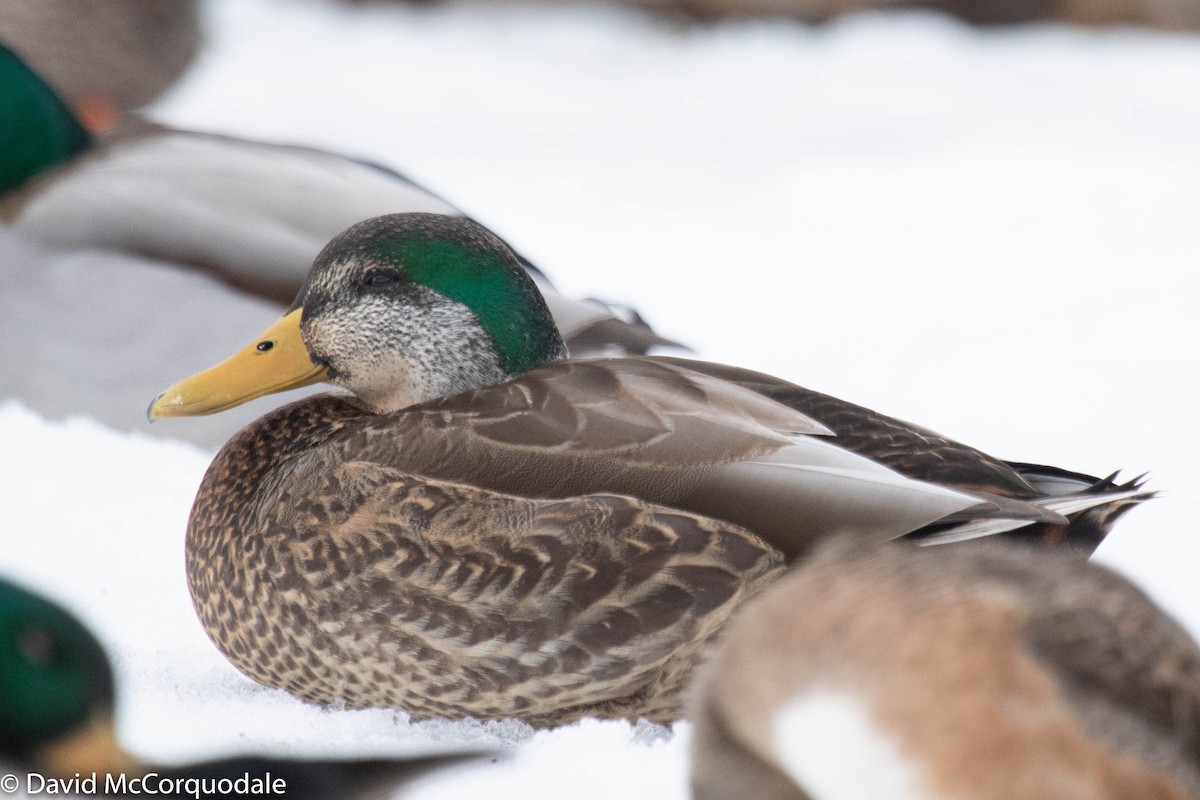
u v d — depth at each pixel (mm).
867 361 13898
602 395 7719
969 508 7332
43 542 10102
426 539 7453
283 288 12086
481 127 23328
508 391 7816
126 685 8055
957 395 12930
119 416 12203
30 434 11992
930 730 4855
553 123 23641
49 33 18641
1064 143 22281
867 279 16750
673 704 7531
